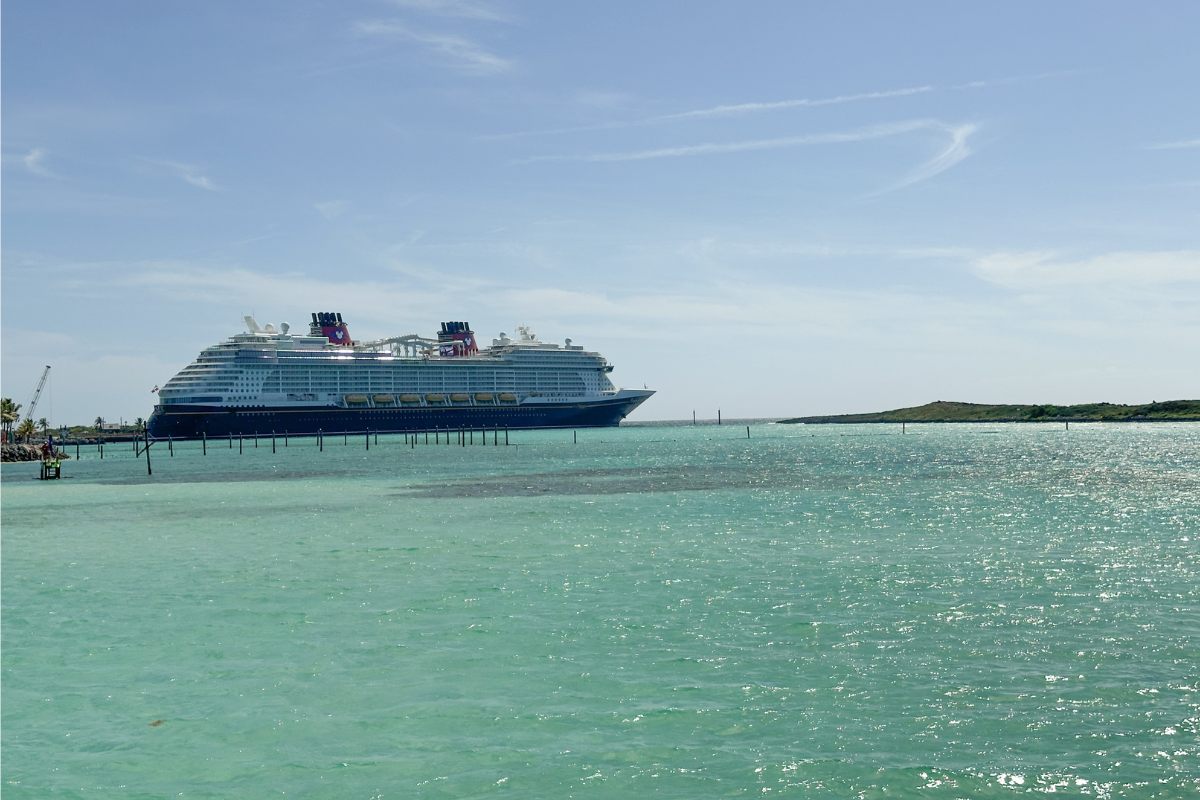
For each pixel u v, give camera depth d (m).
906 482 62.47
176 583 27.02
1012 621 20.64
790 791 12.20
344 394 183.00
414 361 189.12
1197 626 19.97
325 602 23.84
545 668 17.59
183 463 107.88
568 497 53.44
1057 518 40.16
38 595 25.53
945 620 20.81
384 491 60.09
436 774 12.94
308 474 79.75
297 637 20.23
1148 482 60.81
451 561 30.02
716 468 80.44
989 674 16.75
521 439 175.50
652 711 15.16
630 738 14.05
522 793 12.29
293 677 17.34
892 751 13.40
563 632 20.22
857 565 28.12
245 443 169.50
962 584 24.92
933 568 27.44
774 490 56.62
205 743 14.20
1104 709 14.88
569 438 178.75
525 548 32.66
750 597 23.56
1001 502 47.69
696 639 19.47
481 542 34.44
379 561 30.30
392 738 14.27
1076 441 143.00
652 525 38.97
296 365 179.00
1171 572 26.41
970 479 64.69
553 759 13.34
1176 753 13.14
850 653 18.22
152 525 43.31
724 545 32.66
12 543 37.50
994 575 26.22
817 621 20.86
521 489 59.97
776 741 13.84
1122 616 20.98
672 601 23.20
